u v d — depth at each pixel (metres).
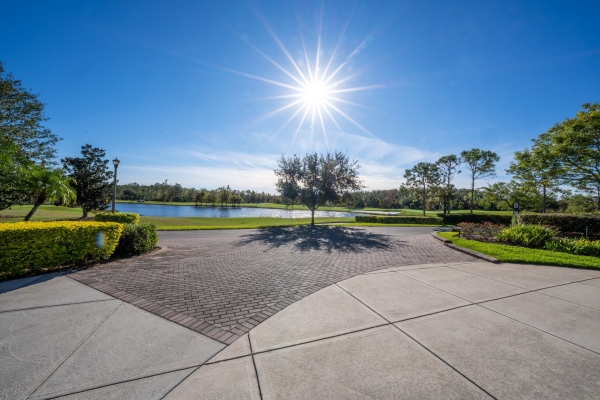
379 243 9.77
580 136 13.69
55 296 3.99
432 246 9.10
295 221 23.50
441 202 31.00
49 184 15.11
